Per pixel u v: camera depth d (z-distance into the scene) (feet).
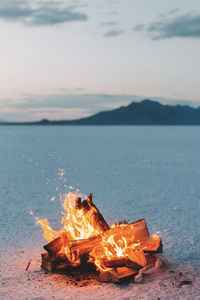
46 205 39.75
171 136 293.02
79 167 80.48
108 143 189.06
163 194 46.11
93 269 19.07
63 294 16.24
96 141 213.66
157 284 16.98
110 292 16.37
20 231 28.37
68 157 106.83
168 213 34.78
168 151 130.00
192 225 29.76
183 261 20.57
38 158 104.94
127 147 154.10
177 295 15.84
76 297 15.88
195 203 39.70
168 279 17.54
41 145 175.32
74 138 266.16
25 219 32.83
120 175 66.64
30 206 39.27
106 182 57.88
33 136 325.21
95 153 122.52
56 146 165.17
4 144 188.65
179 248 23.31
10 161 96.12
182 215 33.76
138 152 125.90
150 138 255.50
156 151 130.52
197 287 16.61
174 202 40.55
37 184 56.59
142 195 45.57
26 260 21.27
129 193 47.24
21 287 17.16
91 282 17.63
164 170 74.13
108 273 17.43
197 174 67.21
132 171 72.69
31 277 18.44
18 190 50.78
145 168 77.87
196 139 234.38
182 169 75.72
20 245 24.47
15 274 18.95
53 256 18.98
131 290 16.46
